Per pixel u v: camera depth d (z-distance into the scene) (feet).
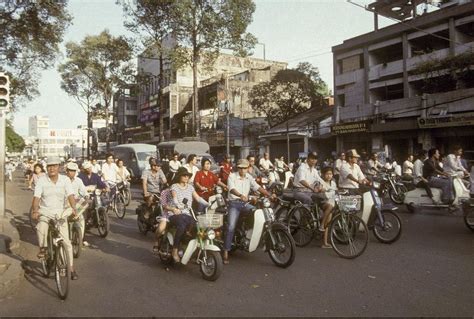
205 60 106.73
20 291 17.87
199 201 22.16
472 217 29.78
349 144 95.09
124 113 209.26
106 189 31.96
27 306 15.98
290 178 48.32
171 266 21.75
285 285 18.02
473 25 76.64
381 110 88.07
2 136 37.42
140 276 19.97
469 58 70.03
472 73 72.54
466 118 68.23
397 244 25.63
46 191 19.40
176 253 20.47
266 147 115.34
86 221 30.91
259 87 121.49
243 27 94.73
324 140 104.88
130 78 142.31
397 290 16.94
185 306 15.66
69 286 17.89
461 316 14.12
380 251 23.94
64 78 154.30
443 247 24.57
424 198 35.22
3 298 16.96
